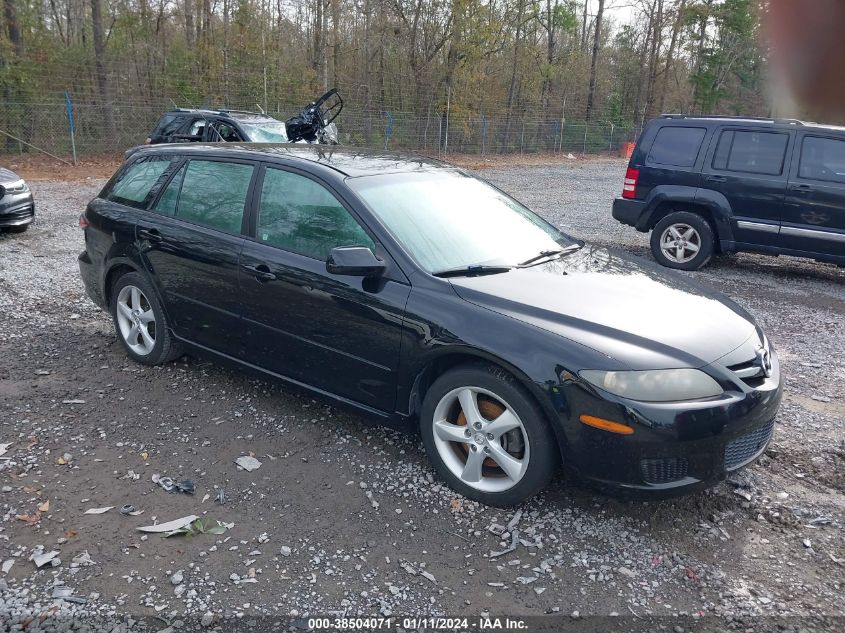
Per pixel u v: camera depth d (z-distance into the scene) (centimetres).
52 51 2353
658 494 316
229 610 272
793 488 377
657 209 944
